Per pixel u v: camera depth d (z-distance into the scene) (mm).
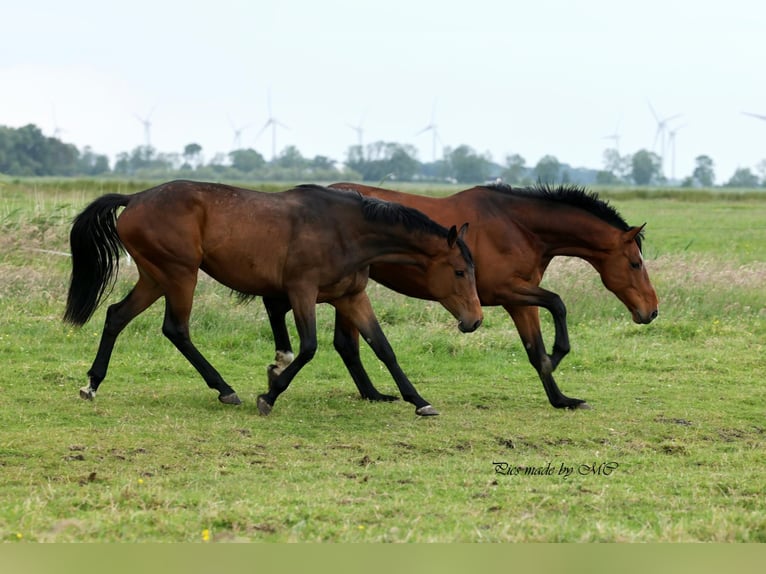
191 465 9961
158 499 8516
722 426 12344
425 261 12617
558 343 13297
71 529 7684
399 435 11523
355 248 12469
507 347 17141
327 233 12375
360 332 12891
